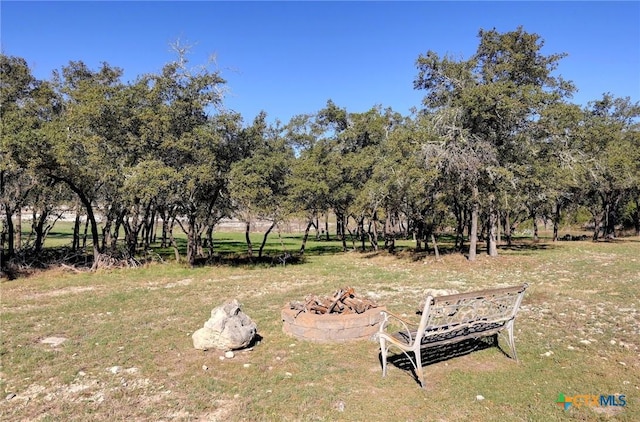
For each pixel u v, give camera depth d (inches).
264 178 801.6
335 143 1165.7
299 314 311.1
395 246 1384.1
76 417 191.6
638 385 218.5
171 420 188.5
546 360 254.5
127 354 275.9
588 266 707.4
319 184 983.6
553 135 812.6
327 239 1780.3
